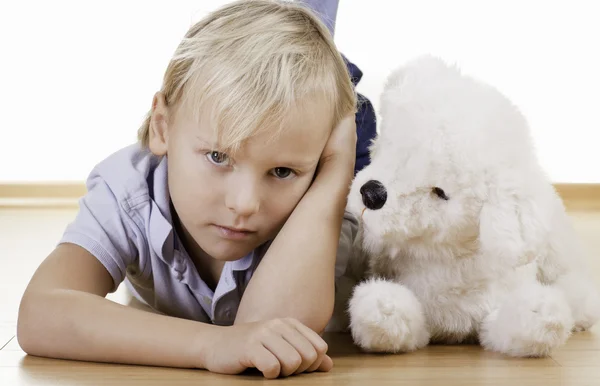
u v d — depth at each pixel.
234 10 0.98
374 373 0.78
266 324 0.78
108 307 0.82
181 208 0.90
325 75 0.91
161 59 3.03
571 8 3.08
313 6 1.40
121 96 3.03
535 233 0.79
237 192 0.86
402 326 0.85
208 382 0.73
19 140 2.99
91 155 3.03
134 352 0.79
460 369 0.80
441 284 0.89
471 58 3.14
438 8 3.13
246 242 0.91
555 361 0.84
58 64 2.99
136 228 0.98
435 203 0.83
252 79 0.86
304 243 0.89
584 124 3.11
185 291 1.03
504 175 0.79
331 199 0.93
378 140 0.89
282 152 0.86
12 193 2.95
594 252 1.76
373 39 3.15
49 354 0.83
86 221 0.97
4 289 1.30
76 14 2.98
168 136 0.94
